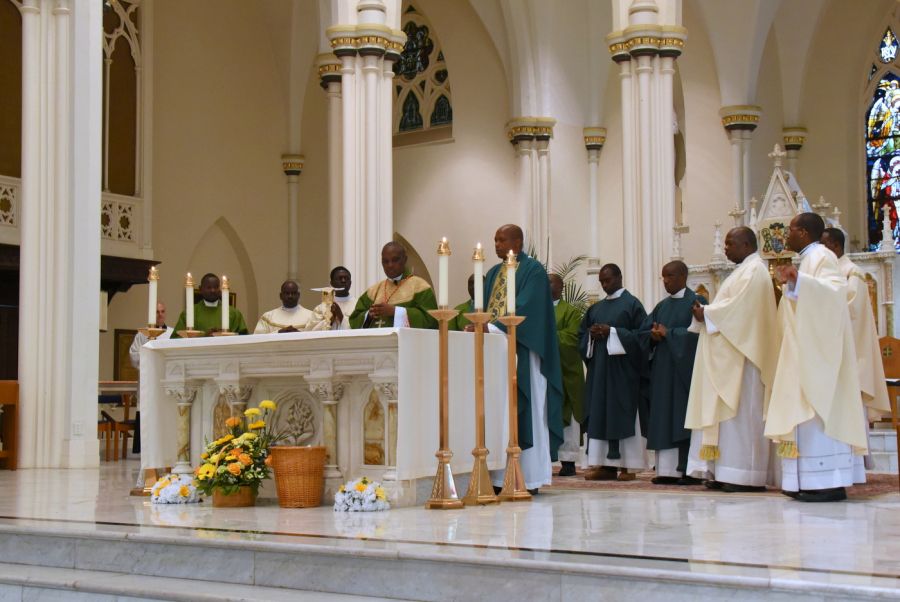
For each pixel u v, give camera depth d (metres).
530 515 6.58
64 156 11.90
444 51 22.11
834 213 14.12
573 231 21.64
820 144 22.55
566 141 21.55
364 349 7.16
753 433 8.52
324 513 6.72
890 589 3.92
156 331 8.31
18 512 6.89
